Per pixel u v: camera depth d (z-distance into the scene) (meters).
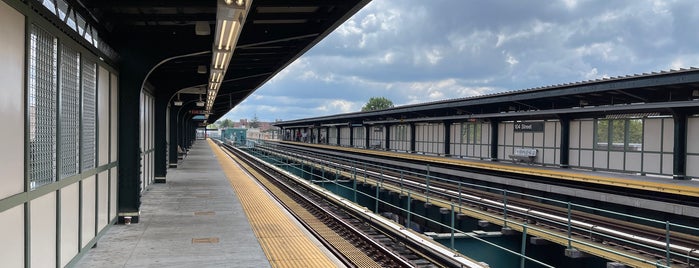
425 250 8.56
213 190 14.98
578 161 19.55
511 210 13.19
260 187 16.03
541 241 10.75
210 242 8.05
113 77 8.73
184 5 7.90
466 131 28.06
